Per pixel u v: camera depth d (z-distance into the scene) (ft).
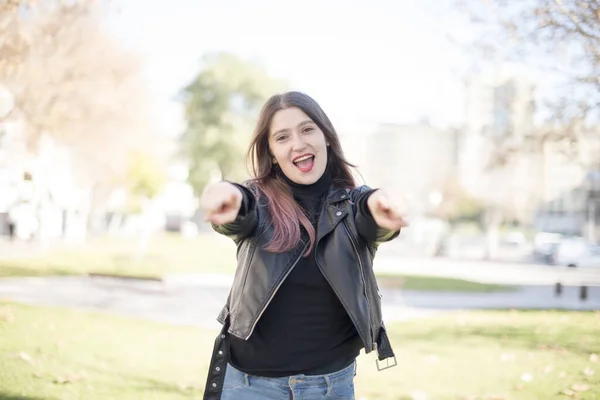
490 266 93.91
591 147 43.19
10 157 78.59
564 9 25.66
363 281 7.91
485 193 160.04
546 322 31.78
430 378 19.60
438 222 141.79
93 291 42.70
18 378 18.12
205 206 7.24
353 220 7.97
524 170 145.59
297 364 7.86
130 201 153.89
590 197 164.14
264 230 7.95
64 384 17.78
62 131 68.49
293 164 8.21
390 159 246.27
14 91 50.88
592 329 29.09
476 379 19.40
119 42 64.03
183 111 182.91
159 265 66.33
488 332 28.66
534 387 18.20
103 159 95.40
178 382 18.66
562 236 122.31
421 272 73.26
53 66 50.78
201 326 29.99
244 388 8.00
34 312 30.68
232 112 181.16
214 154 175.52
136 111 82.07
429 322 32.22
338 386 8.04
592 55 27.50
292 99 8.39
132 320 30.53
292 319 7.86
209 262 75.66
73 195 111.55
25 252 82.43
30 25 42.09
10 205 109.50
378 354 8.25
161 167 127.13
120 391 17.37
